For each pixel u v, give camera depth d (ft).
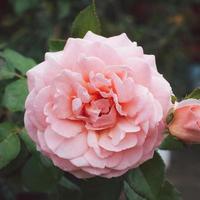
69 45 1.53
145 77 1.51
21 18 4.54
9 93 1.80
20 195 3.50
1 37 4.69
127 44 1.59
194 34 5.86
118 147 1.48
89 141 1.50
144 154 1.51
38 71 1.53
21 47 4.30
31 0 4.20
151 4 5.29
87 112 1.52
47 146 1.50
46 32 4.29
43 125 1.51
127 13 5.35
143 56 1.57
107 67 1.51
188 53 5.52
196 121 1.48
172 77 5.13
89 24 1.73
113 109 1.51
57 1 4.31
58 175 1.79
